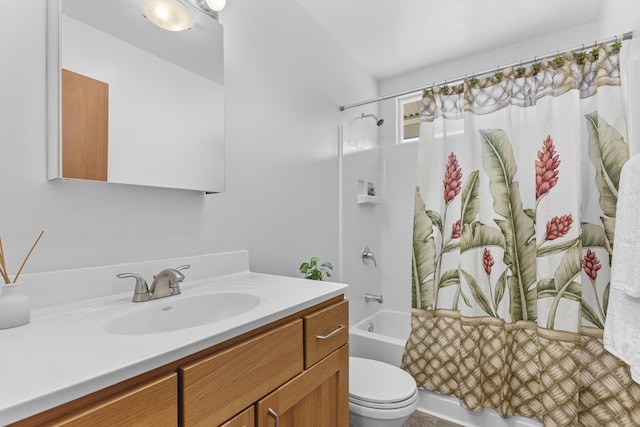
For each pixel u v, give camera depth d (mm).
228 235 1361
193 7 1206
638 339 967
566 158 1549
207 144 1232
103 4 954
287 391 824
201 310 1014
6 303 696
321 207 1974
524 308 1694
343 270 2160
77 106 885
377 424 1277
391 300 2660
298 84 1803
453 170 1927
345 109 2201
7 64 796
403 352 1950
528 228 1706
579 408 1566
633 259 983
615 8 1640
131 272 1006
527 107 1729
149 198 1086
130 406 516
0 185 780
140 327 857
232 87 1400
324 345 980
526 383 1640
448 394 1803
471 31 2104
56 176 847
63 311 823
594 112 1609
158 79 1087
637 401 1442
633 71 1282
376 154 2658
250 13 1502
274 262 1598
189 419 601
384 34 2123
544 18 1973
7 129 792
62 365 513
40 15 858
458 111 1935
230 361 685
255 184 1501
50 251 857
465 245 1785
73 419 452
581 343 1592
